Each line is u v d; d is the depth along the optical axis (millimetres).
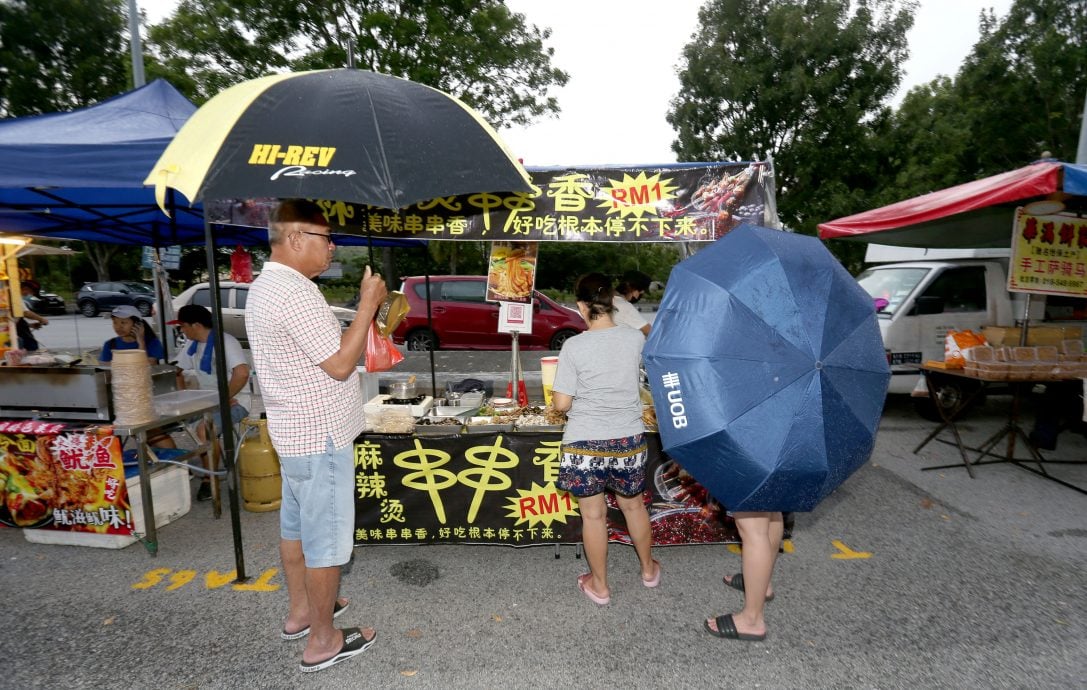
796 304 2068
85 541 3555
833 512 4020
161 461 3732
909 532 3705
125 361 3326
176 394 4008
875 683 2332
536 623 2754
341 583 3133
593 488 2697
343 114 2373
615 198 3396
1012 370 4473
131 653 2555
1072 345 4805
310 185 2145
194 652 2562
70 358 4336
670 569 3254
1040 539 3594
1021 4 15945
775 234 2381
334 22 13664
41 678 2396
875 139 16297
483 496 3379
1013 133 16484
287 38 13898
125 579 3178
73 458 3445
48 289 29500
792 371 1988
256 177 2162
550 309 11516
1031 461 4902
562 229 3441
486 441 3328
